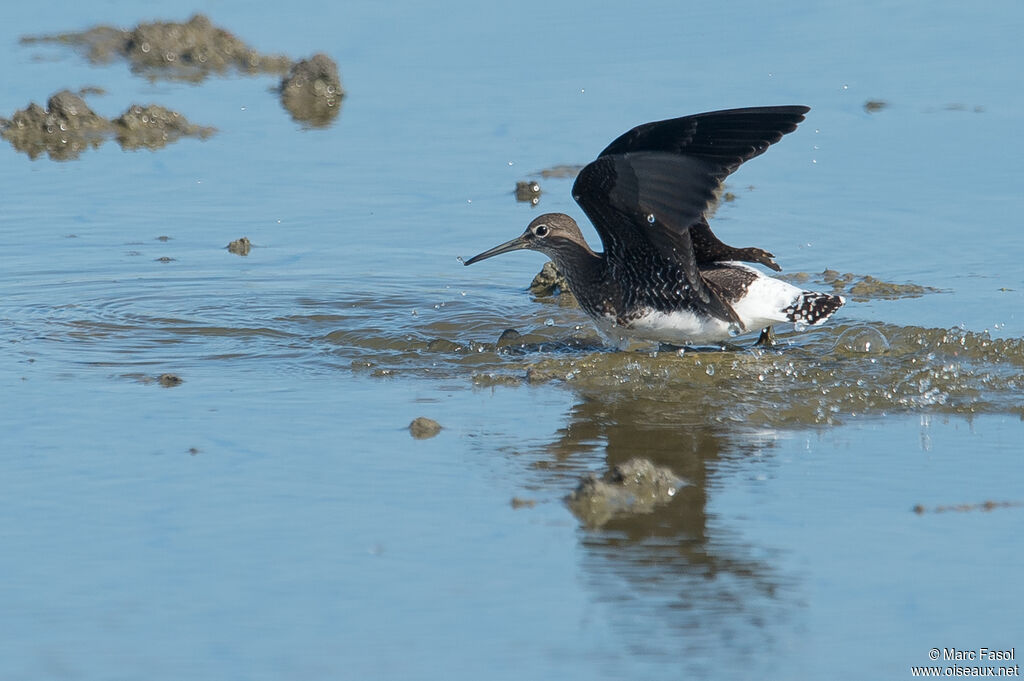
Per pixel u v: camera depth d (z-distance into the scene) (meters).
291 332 15.54
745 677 8.48
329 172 20.91
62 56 27.12
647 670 8.56
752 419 12.88
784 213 18.83
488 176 20.48
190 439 12.20
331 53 26.83
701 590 9.53
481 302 16.62
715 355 14.62
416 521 10.60
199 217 19.34
